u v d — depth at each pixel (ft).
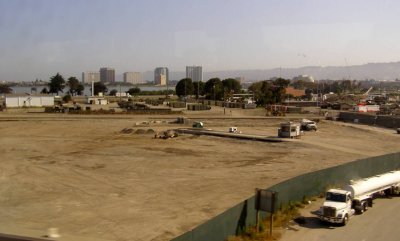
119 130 273.33
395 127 317.83
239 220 85.20
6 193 121.70
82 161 170.91
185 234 66.95
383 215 107.45
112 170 154.61
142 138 240.12
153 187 129.90
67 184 133.08
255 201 88.99
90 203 112.47
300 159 181.37
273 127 302.45
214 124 313.94
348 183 117.60
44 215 101.76
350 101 649.20
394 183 123.85
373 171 138.41
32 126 287.69
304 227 95.96
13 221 96.63
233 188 128.88
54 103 519.19
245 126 305.32
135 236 88.22
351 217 104.78
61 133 256.93
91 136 245.86
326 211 98.02
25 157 178.50
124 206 109.81
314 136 258.98
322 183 120.06
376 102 607.78
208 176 145.79
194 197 118.73
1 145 209.67
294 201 109.50
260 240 84.28
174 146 212.84
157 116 367.66
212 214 103.45
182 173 150.61
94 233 89.25
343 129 303.07
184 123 308.81
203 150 202.28
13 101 474.08
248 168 160.35
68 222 96.48
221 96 640.99
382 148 219.41
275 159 180.86
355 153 200.34
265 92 556.10
